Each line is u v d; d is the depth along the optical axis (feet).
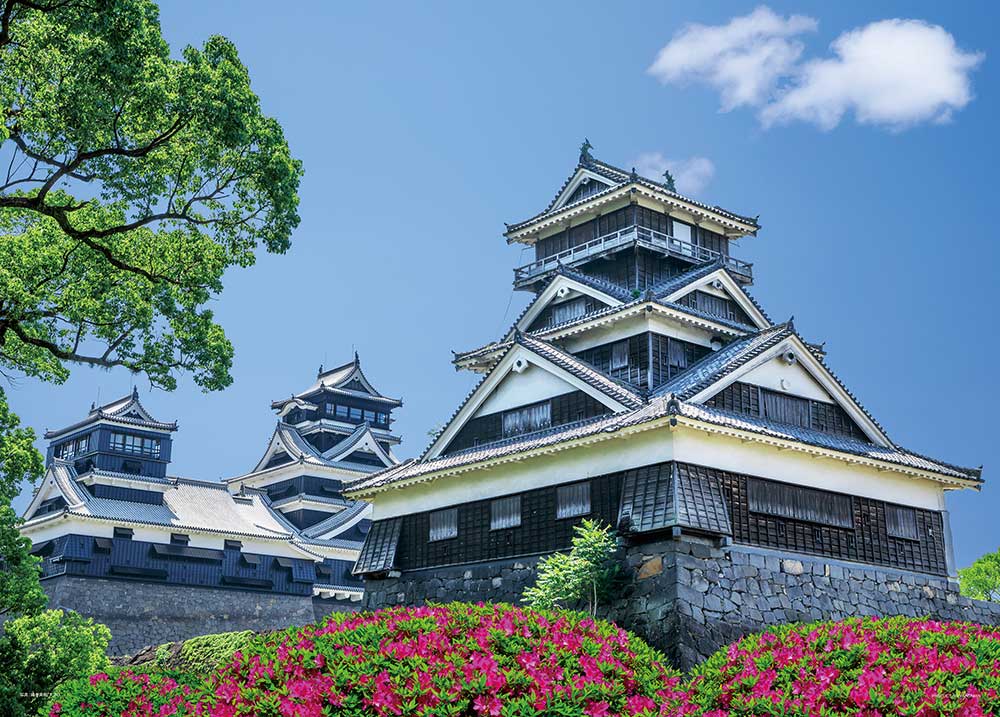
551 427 118.93
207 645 150.20
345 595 247.50
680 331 127.24
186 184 90.53
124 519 219.82
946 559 120.37
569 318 139.23
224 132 85.61
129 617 216.13
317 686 42.01
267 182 89.92
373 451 267.39
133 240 95.04
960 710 41.04
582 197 152.05
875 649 46.26
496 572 114.01
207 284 93.40
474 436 128.47
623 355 126.21
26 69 79.46
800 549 106.42
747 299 139.03
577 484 108.78
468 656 42.96
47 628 139.13
